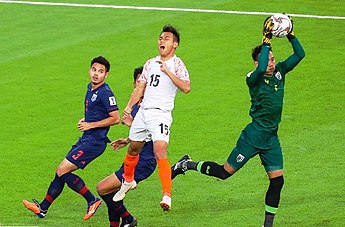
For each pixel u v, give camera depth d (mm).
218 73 59250
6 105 53781
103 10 74188
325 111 51906
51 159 45188
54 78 58781
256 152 35500
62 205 39656
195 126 49906
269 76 35000
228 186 41406
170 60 35469
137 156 35688
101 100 36844
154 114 35031
